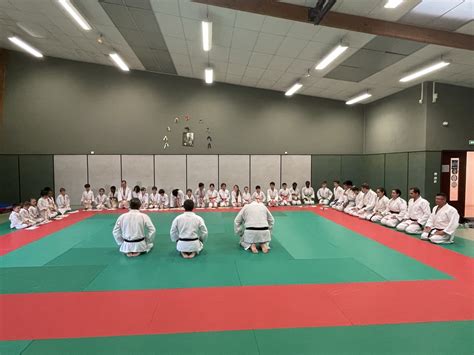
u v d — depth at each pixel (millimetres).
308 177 13539
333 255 5547
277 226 8148
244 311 3465
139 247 5473
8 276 4539
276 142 13367
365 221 8891
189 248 5367
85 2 7176
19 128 12180
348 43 7316
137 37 9094
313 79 10992
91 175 12531
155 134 12789
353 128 13633
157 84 12773
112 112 12570
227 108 13094
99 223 8641
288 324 3186
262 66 10234
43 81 12219
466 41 6703
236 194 11953
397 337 2930
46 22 8828
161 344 2828
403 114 10867
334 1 5137
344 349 2744
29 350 2730
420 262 5145
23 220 8039
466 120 10031
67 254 5613
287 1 6086
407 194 10656
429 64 8125
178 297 3828
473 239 6738
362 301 3709
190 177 12969
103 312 3439
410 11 5930
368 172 13336
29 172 12258
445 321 3232
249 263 5113
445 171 9930
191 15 7230
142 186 12750
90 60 12211
